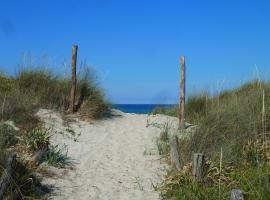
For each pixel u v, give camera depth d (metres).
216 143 7.72
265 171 6.20
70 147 8.74
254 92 9.03
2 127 8.26
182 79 10.12
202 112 10.76
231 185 6.18
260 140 7.41
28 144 7.85
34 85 11.08
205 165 6.50
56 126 9.59
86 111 10.69
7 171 5.85
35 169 7.07
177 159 7.42
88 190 6.72
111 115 11.36
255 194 5.50
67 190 6.64
